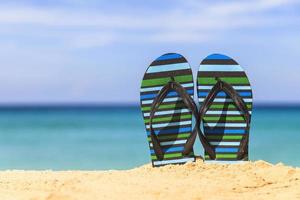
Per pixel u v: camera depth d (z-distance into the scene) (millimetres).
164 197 1313
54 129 9664
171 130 1693
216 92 1671
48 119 15391
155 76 1717
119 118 15719
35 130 9344
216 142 1683
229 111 1688
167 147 1685
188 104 1654
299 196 1299
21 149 5730
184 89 1667
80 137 7594
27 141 6906
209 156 1660
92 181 1438
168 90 1696
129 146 6039
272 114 21141
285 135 7652
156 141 1666
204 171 1554
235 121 1685
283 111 27562
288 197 1295
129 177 1486
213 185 1407
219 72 1708
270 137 7195
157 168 1617
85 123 12195
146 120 1706
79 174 1596
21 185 1442
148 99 1713
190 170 1569
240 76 1701
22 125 11391
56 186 1425
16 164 4238
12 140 7086
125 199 1298
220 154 1670
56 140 7027
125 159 4664
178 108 1699
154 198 1306
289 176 1489
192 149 1667
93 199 1294
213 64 1713
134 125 11039
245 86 1699
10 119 15852
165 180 1450
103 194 1328
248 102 1695
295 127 10031
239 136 1679
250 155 4676
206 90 1708
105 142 6633
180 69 1714
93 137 7578
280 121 13125
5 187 1420
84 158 4754
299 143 6016
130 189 1364
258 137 7230
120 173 1563
